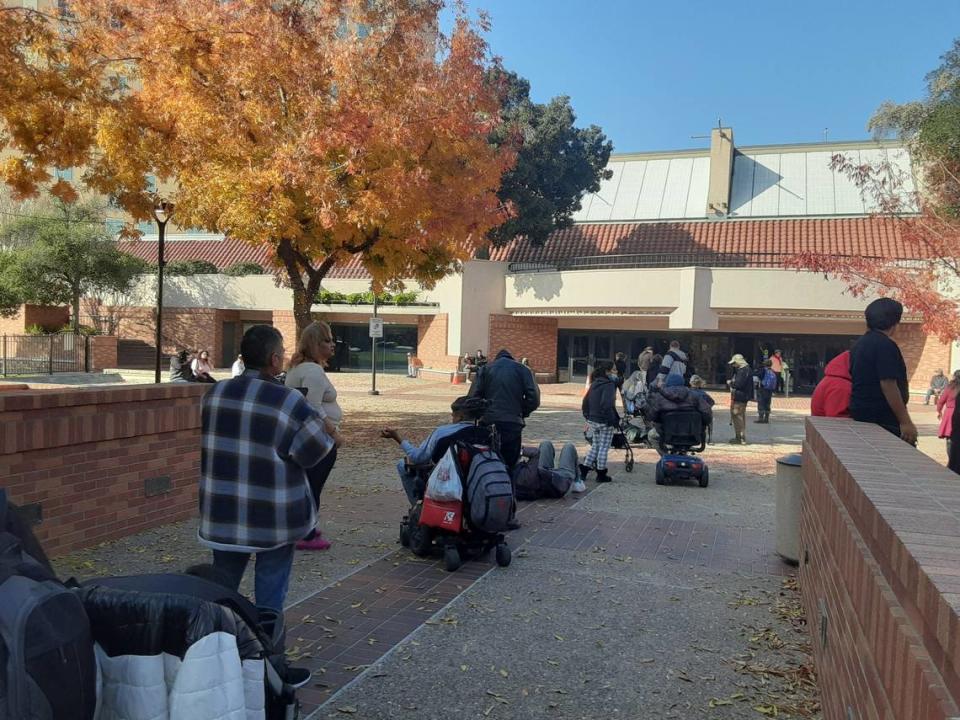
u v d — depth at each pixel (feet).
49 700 6.06
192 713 7.02
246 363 13.25
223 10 39.78
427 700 13.43
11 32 33.35
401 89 42.86
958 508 8.71
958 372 41.98
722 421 70.38
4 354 108.58
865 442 14.24
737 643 16.24
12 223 120.67
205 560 20.15
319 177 39.63
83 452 20.71
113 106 36.50
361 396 84.48
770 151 134.31
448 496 20.43
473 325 114.21
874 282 44.70
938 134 45.47
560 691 13.91
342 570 20.57
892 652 7.11
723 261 103.55
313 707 13.05
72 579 7.75
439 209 43.52
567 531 25.63
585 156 117.08
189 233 151.23
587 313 106.83
